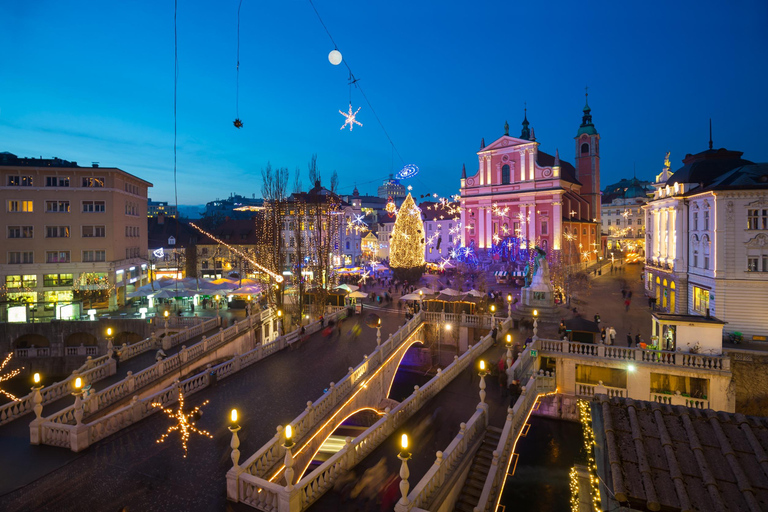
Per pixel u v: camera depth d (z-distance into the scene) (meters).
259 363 24.66
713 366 24.28
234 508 10.86
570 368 27.02
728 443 8.04
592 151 86.69
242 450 14.02
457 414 18.00
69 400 19.23
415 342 35.56
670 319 27.36
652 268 45.44
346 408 19.67
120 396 19.31
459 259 77.31
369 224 107.62
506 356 22.83
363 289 56.97
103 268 47.56
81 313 42.28
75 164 51.09
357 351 27.34
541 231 70.88
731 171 35.19
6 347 38.88
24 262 45.72
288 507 10.38
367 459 14.27
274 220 41.47
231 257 67.38
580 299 47.09
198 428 15.76
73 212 47.09
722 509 6.70
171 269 62.53
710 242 33.38
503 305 43.22
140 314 42.72
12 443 14.53
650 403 9.45
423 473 13.35
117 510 10.71
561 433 25.08
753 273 31.30
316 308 39.59
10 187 45.38
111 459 13.37
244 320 32.97
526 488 21.23
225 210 160.00
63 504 10.95
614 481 7.47
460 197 80.44
